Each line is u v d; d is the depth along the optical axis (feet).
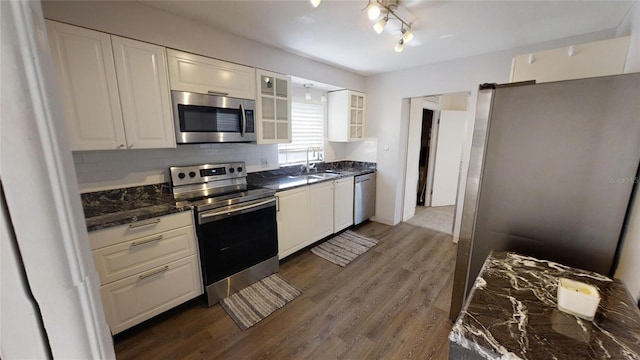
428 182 16.01
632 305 2.85
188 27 6.54
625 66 5.49
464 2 5.76
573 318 2.64
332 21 6.70
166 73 6.25
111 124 5.57
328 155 12.98
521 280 3.37
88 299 1.12
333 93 12.24
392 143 12.27
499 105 4.65
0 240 0.90
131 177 6.67
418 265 8.84
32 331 1.00
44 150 0.93
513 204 4.77
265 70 8.29
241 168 8.79
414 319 6.25
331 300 6.97
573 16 6.40
